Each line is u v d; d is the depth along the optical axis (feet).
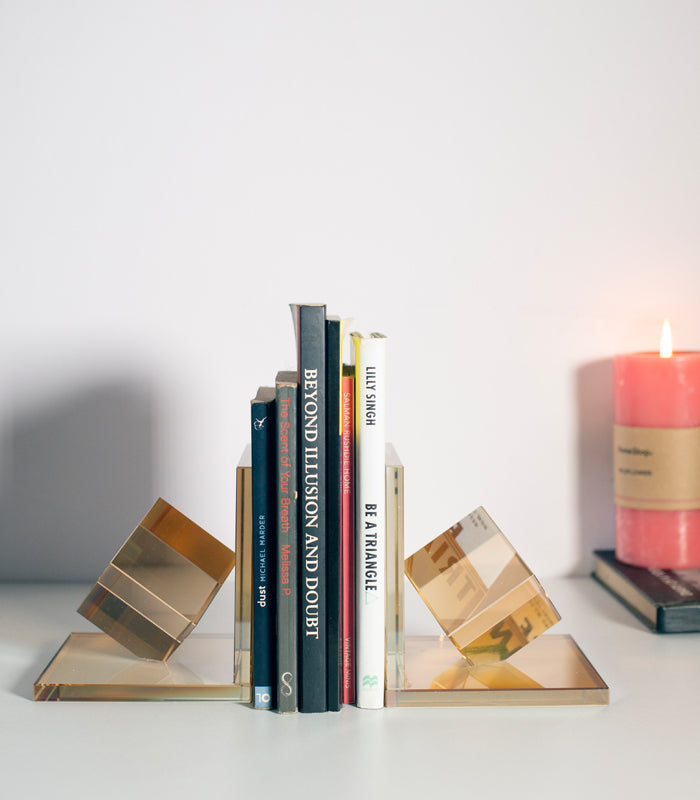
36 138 2.94
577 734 1.94
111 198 2.96
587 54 3.00
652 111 3.02
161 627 2.27
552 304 3.06
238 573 2.12
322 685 2.06
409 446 3.08
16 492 3.05
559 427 3.10
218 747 1.88
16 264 2.97
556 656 2.34
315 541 2.03
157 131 2.95
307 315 2.00
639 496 2.91
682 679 2.24
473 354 3.06
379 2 2.95
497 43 2.98
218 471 3.06
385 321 3.04
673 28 3.00
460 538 2.36
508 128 3.00
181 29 2.93
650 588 2.71
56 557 3.08
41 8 2.90
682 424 2.86
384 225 3.01
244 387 3.04
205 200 2.98
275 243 3.00
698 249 3.06
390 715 2.05
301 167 2.98
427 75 2.97
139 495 3.06
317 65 2.96
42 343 3.00
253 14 2.93
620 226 3.05
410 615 2.73
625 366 2.90
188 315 3.01
